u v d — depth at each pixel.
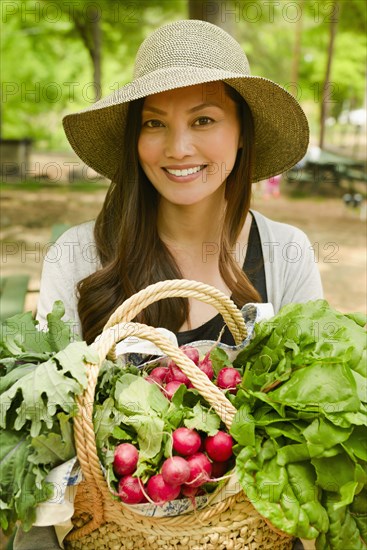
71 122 1.61
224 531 1.08
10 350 1.15
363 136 19.12
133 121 1.49
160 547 1.09
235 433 1.07
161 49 1.46
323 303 1.27
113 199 1.70
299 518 1.01
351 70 14.12
